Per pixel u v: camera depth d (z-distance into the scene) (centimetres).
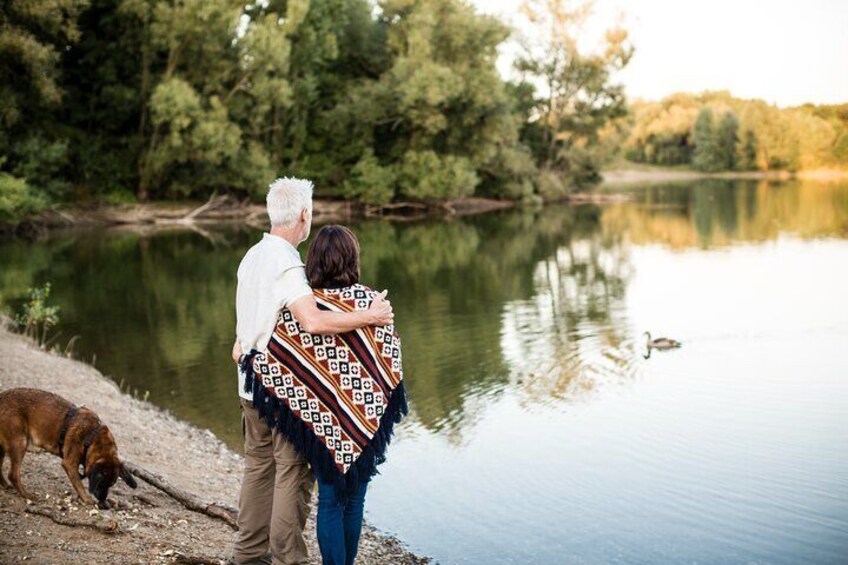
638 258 2559
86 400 888
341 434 396
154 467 694
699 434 934
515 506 741
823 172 8825
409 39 4344
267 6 4350
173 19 3734
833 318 1569
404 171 4384
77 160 3878
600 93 5462
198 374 1230
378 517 716
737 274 2161
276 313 397
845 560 631
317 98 4666
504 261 2572
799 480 788
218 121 3838
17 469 498
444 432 965
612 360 1305
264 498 437
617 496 761
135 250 2905
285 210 412
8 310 1675
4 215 3097
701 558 639
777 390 1108
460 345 1439
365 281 2192
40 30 3531
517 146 5250
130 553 457
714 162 9544
